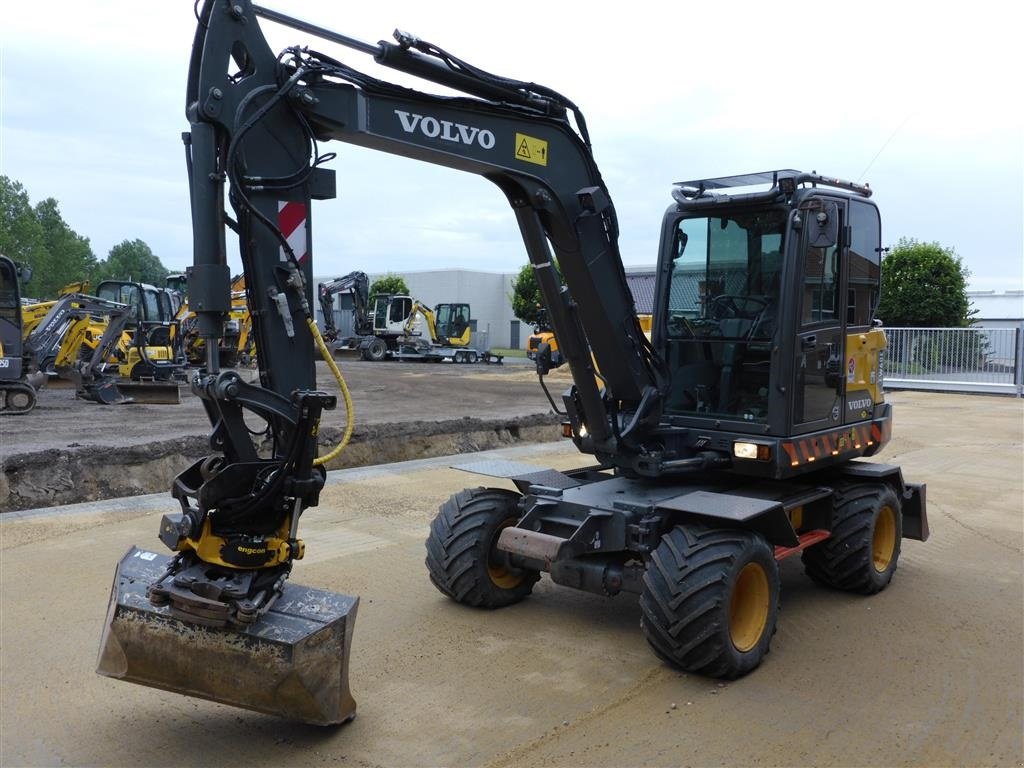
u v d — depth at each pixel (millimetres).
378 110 3879
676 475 5523
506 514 5348
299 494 3580
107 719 3834
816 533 5613
